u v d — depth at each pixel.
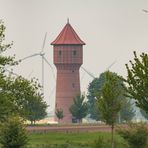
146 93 78.12
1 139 110.88
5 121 101.88
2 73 97.12
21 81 96.50
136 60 79.38
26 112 98.06
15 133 110.88
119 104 119.56
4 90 95.75
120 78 79.94
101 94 120.31
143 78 78.38
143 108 78.50
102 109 119.75
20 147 111.19
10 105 95.75
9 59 97.50
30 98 97.31
